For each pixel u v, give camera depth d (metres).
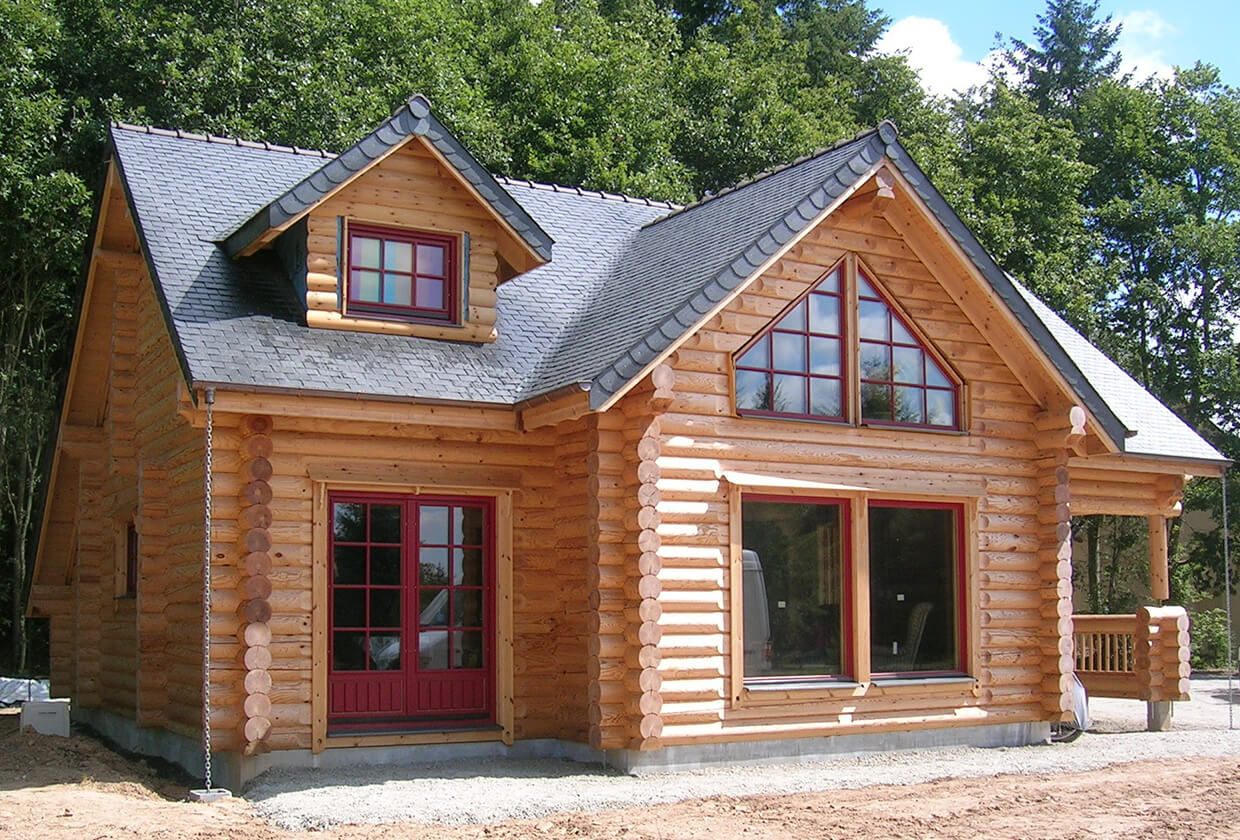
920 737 13.45
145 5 26.08
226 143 15.33
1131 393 17.42
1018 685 14.14
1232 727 16.34
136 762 13.22
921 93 40.31
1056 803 10.57
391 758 11.96
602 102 30.39
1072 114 41.62
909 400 13.88
